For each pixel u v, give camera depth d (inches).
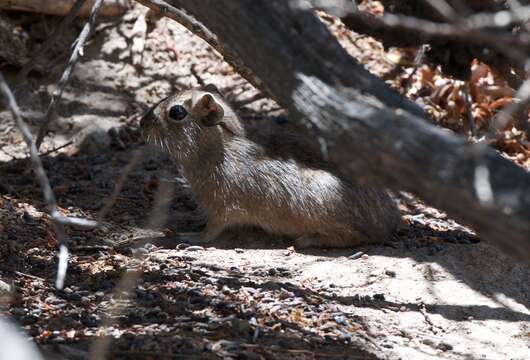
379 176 259.1
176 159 513.3
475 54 347.3
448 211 255.9
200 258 471.5
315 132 268.8
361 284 445.1
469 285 450.3
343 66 273.9
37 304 392.8
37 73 671.1
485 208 242.4
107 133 645.9
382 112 257.3
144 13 708.0
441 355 371.9
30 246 466.0
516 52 241.4
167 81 689.6
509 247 247.6
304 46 271.9
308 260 477.7
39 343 345.7
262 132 520.1
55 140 638.5
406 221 544.1
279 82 274.5
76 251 466.6
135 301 398.3
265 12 272.8
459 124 666.2
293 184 492.4
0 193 546.0
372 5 711.7
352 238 496.1
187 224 538.0
